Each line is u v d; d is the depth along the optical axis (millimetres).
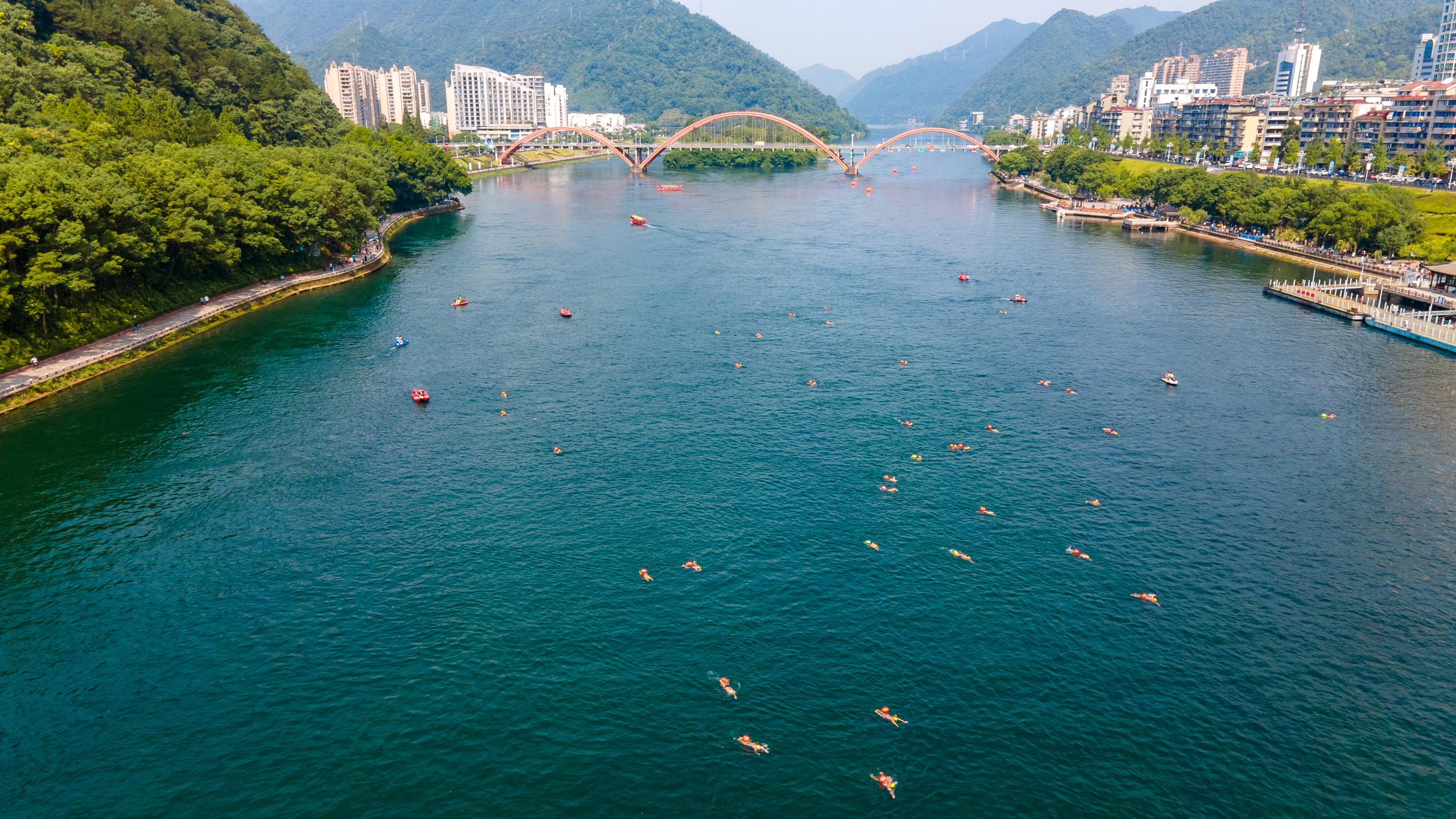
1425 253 197500
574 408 117688
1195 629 73438
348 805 56500
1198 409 119250
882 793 57500
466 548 84062
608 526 88125
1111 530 88375
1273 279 199125
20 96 176000
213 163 171500
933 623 73875
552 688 66312
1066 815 55969
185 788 57719
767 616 74688
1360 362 138750
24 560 81188
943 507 92500
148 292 148500
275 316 159375
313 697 65312
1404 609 76500
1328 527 89375
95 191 128750
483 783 58156
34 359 122312
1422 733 62938
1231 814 56344
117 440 105688
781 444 107188
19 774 58656
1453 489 97188
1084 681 67500
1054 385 128000
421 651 70188
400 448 104938
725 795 57312
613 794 57375
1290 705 65312
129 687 66188
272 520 88562
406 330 151750
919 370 134125
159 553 82562
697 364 135875
